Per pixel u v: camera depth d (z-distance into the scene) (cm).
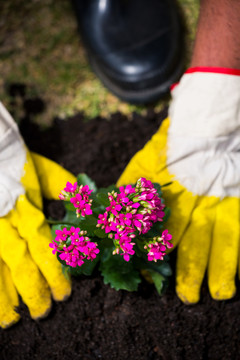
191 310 54
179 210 53
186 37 70
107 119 67
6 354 54
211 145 53
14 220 52
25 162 54
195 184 53
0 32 69
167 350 53
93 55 68
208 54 51
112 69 66
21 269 51
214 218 54
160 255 44
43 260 52
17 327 53
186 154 53
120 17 66
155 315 54
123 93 68
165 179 54
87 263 46
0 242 52
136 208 44
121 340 53
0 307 51
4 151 53
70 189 44
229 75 51
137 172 56
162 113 66
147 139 65
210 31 50
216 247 53
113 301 53
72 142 65
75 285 53
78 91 70
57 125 67
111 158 63
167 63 66
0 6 69
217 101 52
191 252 53
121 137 65
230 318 54
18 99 68
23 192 53
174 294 54
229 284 53
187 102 53
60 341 53
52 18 71
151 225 45
